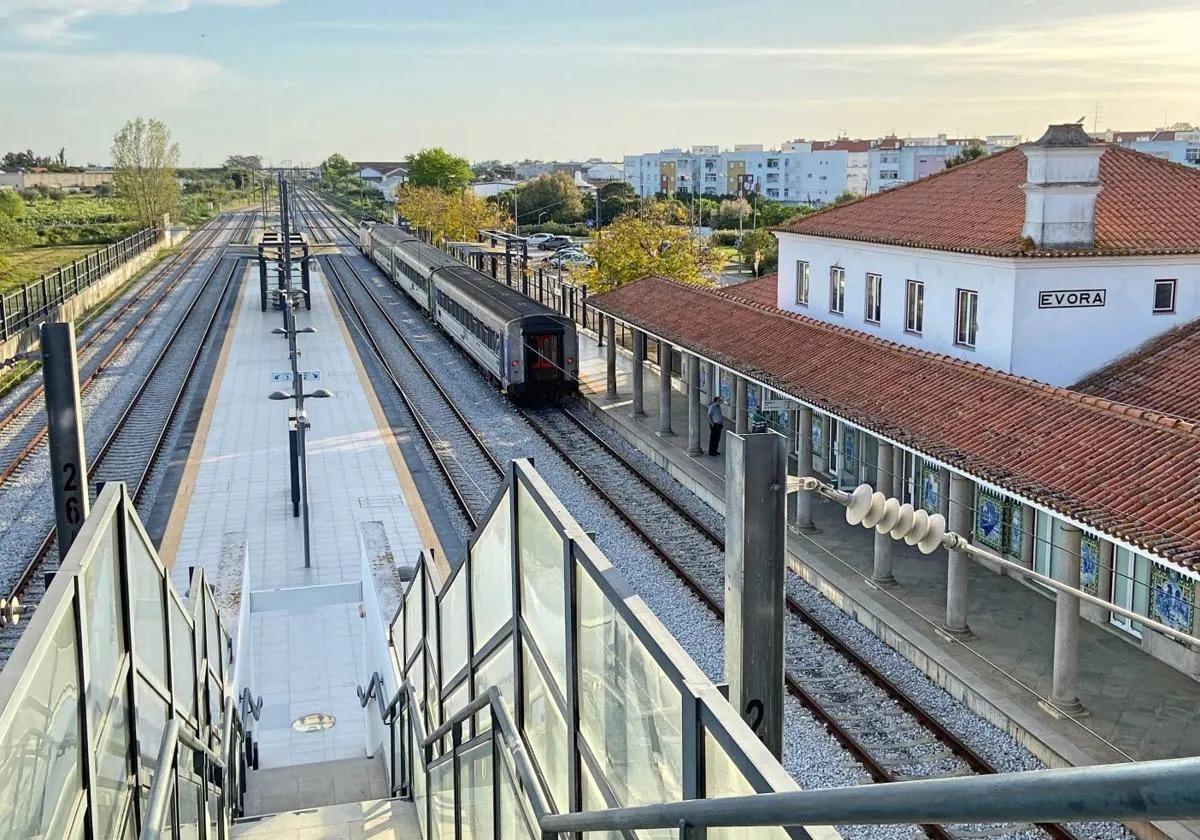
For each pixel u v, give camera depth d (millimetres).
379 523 24719
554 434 33281
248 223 139375
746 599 5141
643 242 47062
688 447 29359
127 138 103375
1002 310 21406
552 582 6711
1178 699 15602
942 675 16797
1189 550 13422
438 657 11836
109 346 47938
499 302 40188
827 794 3035
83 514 10164
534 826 6633
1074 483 15727
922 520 8375
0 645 19281
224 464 30859
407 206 104312
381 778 16891
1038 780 2230
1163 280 21484
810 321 27094
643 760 5156
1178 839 12070
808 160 146125
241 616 20094
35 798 4590
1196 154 117062
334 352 47750
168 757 7645
